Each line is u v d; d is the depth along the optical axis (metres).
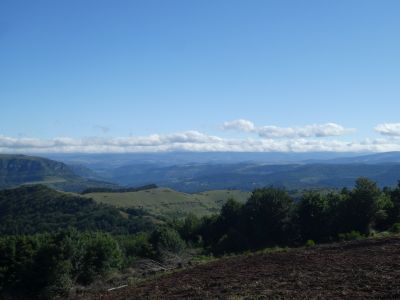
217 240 80.50
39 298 46.53
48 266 47.78
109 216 164.75
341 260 28.53
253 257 35.88
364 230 64.25
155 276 35.91
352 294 18.75
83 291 40.59
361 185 65.56
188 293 23.50
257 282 23.94
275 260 32.38
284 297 19.16
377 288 19.55
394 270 23.28
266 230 72.44
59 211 177.88
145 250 65.12
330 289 20.16
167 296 23.66
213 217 88.31
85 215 166.25
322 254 32.41
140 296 25.16
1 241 50.38
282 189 76.00
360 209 64.06
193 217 93.69
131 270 52.34
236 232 71.88
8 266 48.81
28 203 188.38
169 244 65.25
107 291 31.92
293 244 69.12
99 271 51.94
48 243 51.44
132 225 157.25
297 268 27.44
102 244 53.75
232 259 37.00
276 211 71.94
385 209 66.94
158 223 160.62
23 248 50.16
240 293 21.23
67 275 47.91
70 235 52.97
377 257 28.20
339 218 66.12
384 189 83.12
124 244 75.00
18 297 47.47
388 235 41.78
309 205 68.38
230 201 83.88
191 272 32.53
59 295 45.00
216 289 23.59
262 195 73.94
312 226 68.19
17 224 157.12
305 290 20.36
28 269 48.03
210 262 37.53
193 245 80.12
